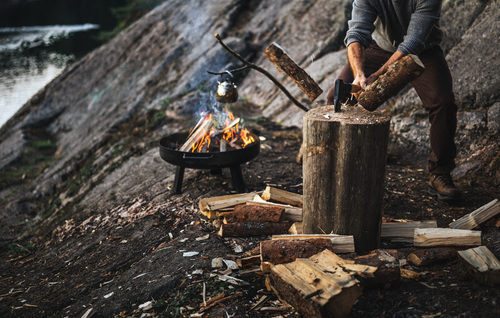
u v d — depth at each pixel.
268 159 4.77
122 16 24.80
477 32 5.00
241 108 7.07
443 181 3.53
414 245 2.70
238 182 3.86
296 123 6.18
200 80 8.17
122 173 5.41
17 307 2.88
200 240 3.12
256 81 7.82
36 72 19.67
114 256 3.27
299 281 2.23
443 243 2.63
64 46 25.36
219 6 10.25
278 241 2.60
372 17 3.32
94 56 12.38
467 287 2.28
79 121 10.40
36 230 5.07
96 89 10.95
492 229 2.84
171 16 11.50
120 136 7.13
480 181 3.93
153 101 8.51
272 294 2.47
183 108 6.96
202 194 3.91
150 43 10.99
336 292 2.11
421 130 4.79
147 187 4.43
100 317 2.52
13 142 10.15
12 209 6.67
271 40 8.48
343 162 2.54
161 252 3.06
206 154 3.61
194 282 2.64
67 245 3.79
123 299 2.62
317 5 8.16
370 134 2.47
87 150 7.54
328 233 2.70
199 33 9.83
